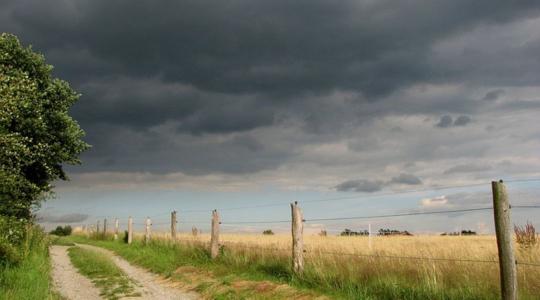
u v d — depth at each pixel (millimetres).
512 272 8562
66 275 18750
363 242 20672
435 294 10461
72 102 28547
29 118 23734
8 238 17031
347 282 12406
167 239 28125
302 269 14180
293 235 14664
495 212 8812
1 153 20297
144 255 24812
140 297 13930
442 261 12375
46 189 26812
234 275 15680
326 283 12633
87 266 21391
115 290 14938
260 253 17812
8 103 20703
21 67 25984
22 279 13828
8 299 11289
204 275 16781
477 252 13898
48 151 25922
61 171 28656
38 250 21672
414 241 21109
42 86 27078
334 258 14555
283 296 12383
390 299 11102
